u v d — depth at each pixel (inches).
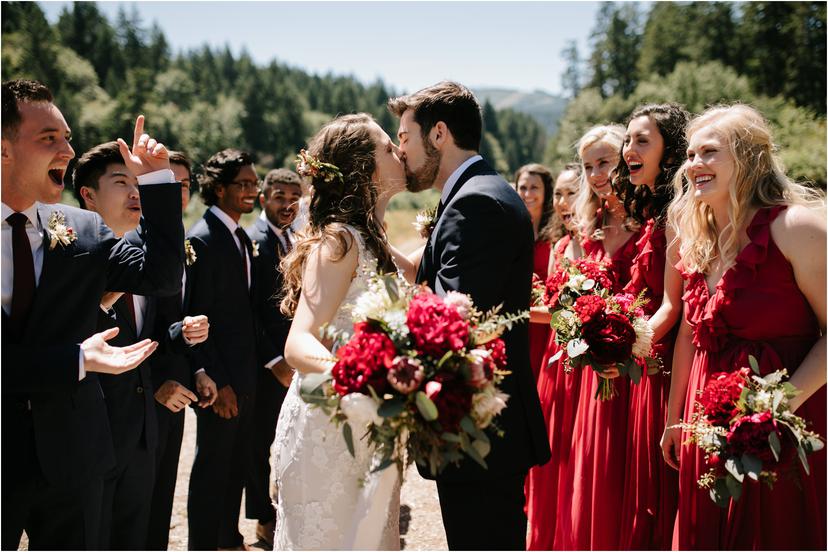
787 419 96.0
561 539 146.5
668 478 127.2
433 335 83.9
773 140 111.1
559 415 153.2
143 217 109.5
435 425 83.6
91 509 101.7
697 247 114.3
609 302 126.3
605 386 130.3
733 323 108.0
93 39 3649.1
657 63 2000.5
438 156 110.9
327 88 5629.9
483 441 85.0
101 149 127.5
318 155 107.9
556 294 143.6
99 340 96.3
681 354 118.6
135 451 119.2
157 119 2866.6
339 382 85.1
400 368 82.4
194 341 129.3
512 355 106.3
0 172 96.5
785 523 103.7
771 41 1585.9
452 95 110.3
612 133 155.3
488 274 99.6
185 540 168.2
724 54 1731.1
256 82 4128.9
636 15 2299.5
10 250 96.9
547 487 153.9
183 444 244.2
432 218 129.5
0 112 95.6
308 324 98.8
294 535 104.1
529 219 107.3
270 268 172.6
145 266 107.0
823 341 101.3
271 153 3875.5
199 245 158.9
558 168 1796.3
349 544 100.3
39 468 97.3
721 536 109.3
